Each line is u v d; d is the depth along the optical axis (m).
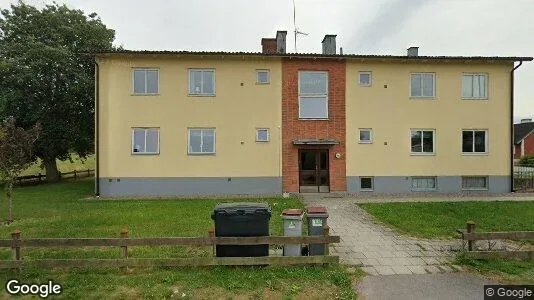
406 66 16.59
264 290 5.26
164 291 5.16
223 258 5.98
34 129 10.90
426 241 8.05
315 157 16.52
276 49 18.52
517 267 6.21
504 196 15.18
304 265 6.06
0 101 20.28
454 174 16.62
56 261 5.82
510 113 16.81
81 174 29.05
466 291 5.35
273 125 16.23
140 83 15.91
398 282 5.68
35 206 12.64
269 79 16.23
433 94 16.72
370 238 8.30
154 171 15.85
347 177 16.38
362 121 16.45
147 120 15.84
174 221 9.84
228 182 16.08
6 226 9.36
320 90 16.47
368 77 16.59
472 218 10.27
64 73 21.94
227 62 16.11
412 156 16.56
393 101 16.53
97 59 15.72
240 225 6.24
